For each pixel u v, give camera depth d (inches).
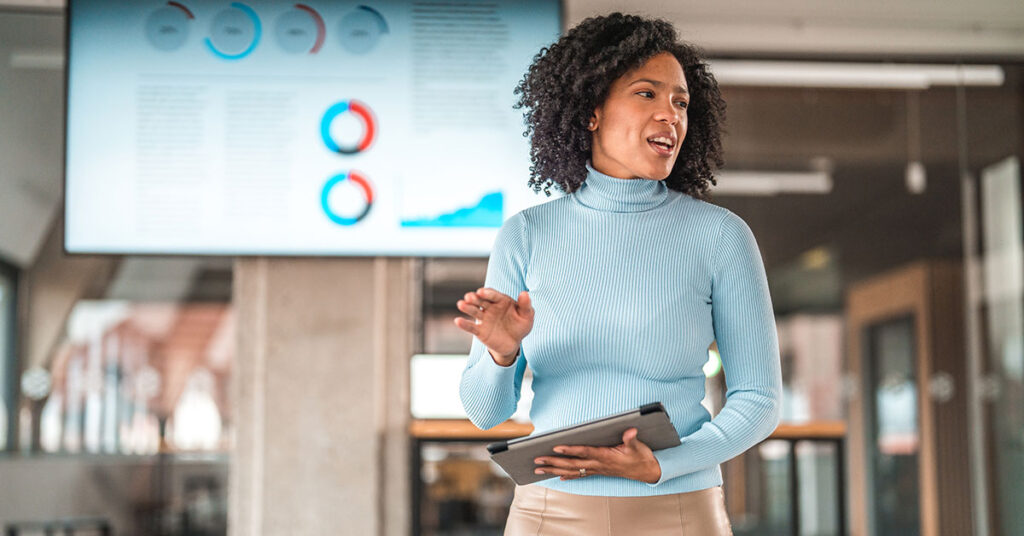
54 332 240.1
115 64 148.4
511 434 153.8
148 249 146.7
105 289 250.1
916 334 316.2
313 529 149.6
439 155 149.9
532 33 151.6
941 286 307.9
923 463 318.0
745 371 54.8
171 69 148.8
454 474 230.2
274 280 152.8
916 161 197.5
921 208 238.1
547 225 58.0
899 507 333.4
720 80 178.1
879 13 165.2
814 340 358.6
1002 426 204.7
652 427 49.9
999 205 194.5
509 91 151.0
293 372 151.8
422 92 150.5
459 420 160.1
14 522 229.9
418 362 160.4
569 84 59.0
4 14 165.5
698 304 55.1
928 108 183.8
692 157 62.8
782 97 182.2
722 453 52.6
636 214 56.3
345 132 149.5
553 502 54.2
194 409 258.4
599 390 54.7
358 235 148.5
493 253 59.5
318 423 151.2
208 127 148.5
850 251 288.8
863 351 346.9
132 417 251.3
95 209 146.7
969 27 169.8
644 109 55.8
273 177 148.5
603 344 54.5
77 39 148.4
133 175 147.4
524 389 158.1
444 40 151.3
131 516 245.8
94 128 147.6
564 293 55.7
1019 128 183.6
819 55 174.4
